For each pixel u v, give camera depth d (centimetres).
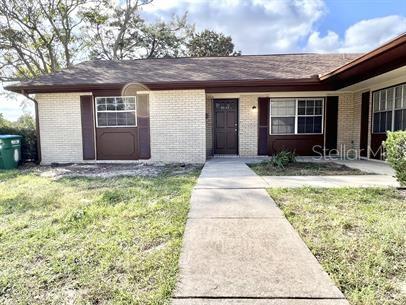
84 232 294
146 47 2155
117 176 633
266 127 980
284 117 976
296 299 176
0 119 1326
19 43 1614
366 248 243
